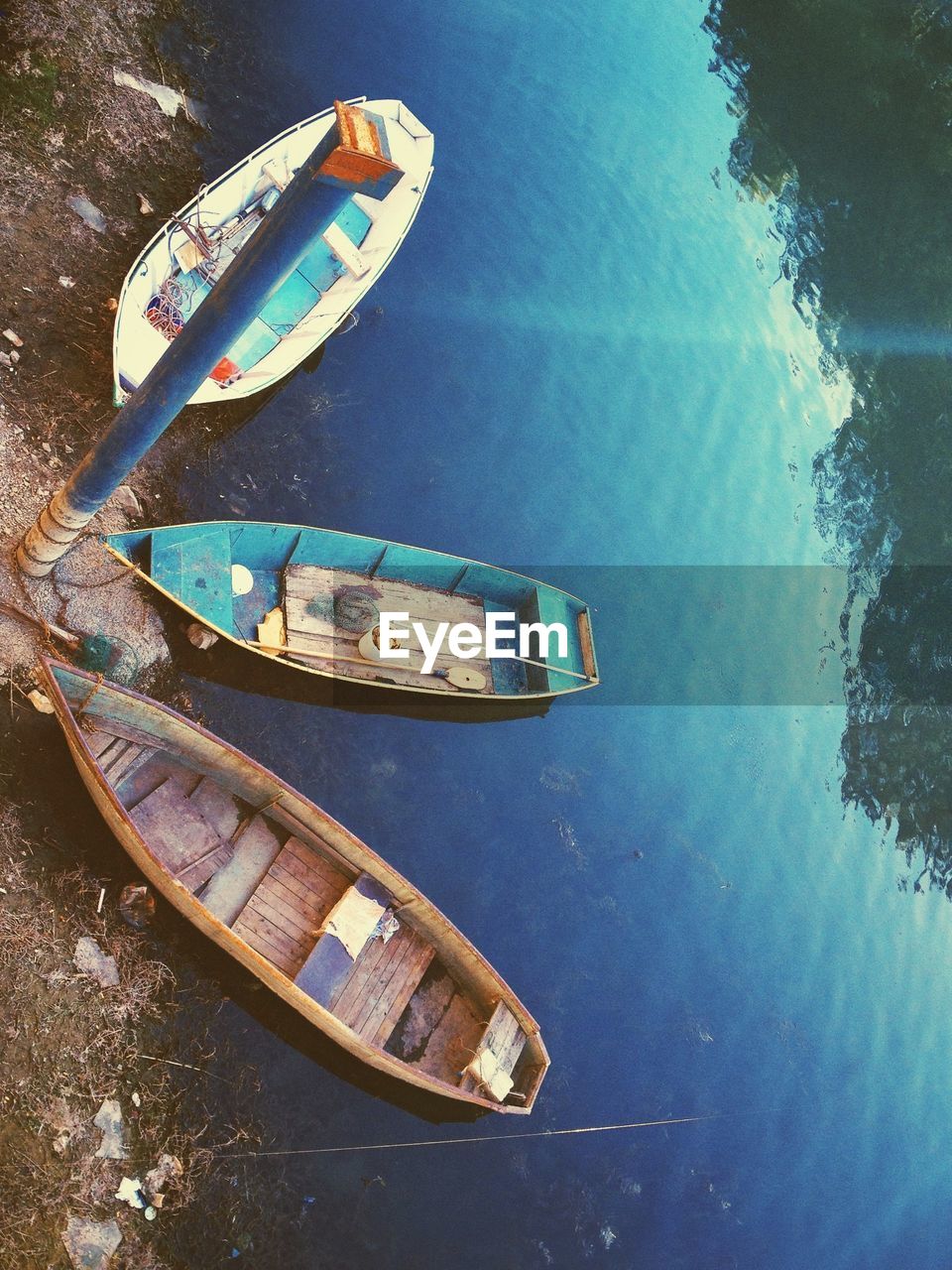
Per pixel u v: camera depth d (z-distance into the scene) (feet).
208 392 45.39
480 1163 40.55
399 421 54.19
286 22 60.39
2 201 45.60
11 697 37.45
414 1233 38.24
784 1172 47.60
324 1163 37.68
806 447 71.46
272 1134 37.11
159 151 51.96
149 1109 35.04
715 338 69.72
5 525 39.50
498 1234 39.75
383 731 46.78
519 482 56.80
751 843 55.21
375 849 44.57
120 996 35.70
